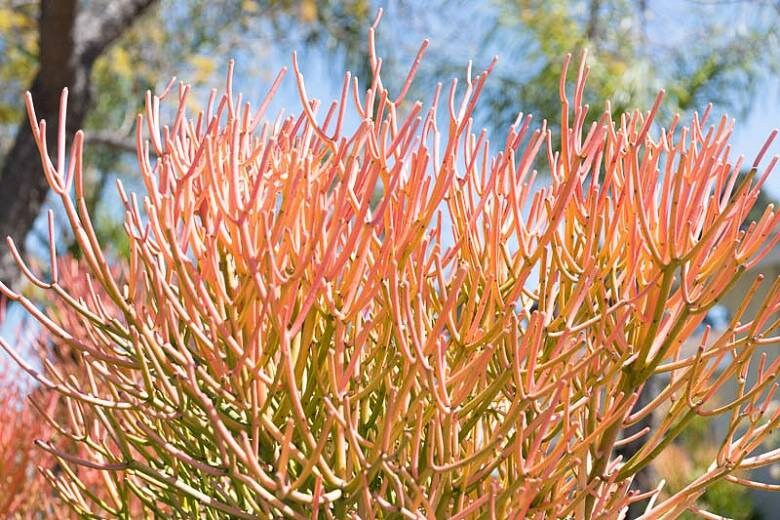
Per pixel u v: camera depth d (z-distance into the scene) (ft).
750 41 13.12
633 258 4.60
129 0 11.71
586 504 4.72
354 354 4.47
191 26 16.07
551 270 4.59
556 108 12.53
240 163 4.85
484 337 4.55
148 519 5.36
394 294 4.37
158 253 4.79
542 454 4.65
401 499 4.34
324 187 4.68
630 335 4.75
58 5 10.30
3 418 6.20
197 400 4.51
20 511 6.15
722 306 21.07
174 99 15.35
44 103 11.16
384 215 4.71
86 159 16.42
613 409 4.59
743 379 4.66
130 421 4.67
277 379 4.44
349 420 4.36
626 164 4.69
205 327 4.76
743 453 4.62
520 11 13.37
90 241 4.51
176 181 4.64
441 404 4.40
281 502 4.38
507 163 4.70
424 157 4.59
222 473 4.50
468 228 4.76
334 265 4.47
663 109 12.14
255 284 4.38
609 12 13.12
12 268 10.67
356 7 15.26
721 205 4.76
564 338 4.49
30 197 11.03
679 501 4.66
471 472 4.61
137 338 4.48
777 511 22.77
